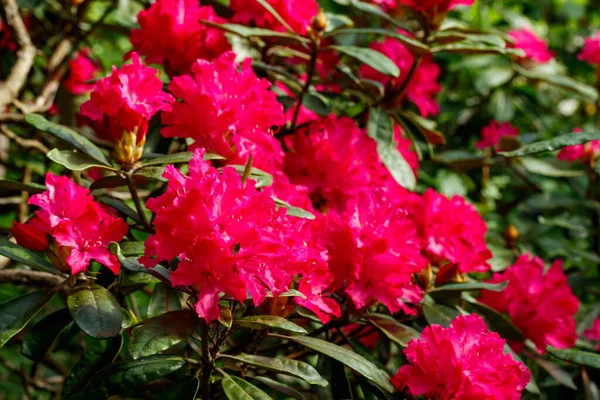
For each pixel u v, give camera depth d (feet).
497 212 6.60
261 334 3.54
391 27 4.87
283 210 3.27
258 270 3.14
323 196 4.07
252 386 3.33
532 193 6.43
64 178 3.42
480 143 5.91
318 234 3.61
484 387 3.37
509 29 7.23
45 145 4.81
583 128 7.34
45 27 5.46
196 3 4.02
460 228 4.03
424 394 3.44
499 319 4.01
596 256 5.49
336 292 3.69
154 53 4.04
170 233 3.10
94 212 3.42
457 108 6.50
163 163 3.59
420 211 4.07
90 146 3.61
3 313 3.37
